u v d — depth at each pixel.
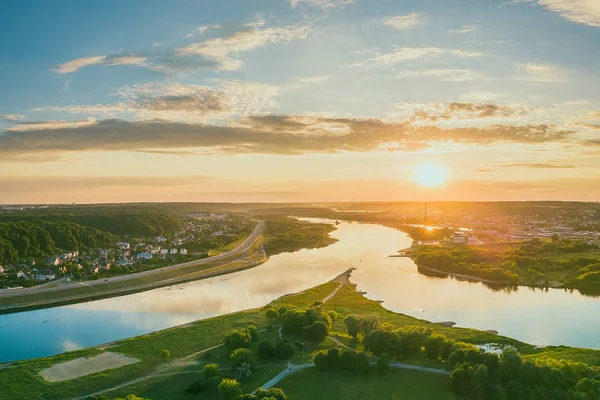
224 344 156.75
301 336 160.62
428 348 139.25
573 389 110.44
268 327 174.00
